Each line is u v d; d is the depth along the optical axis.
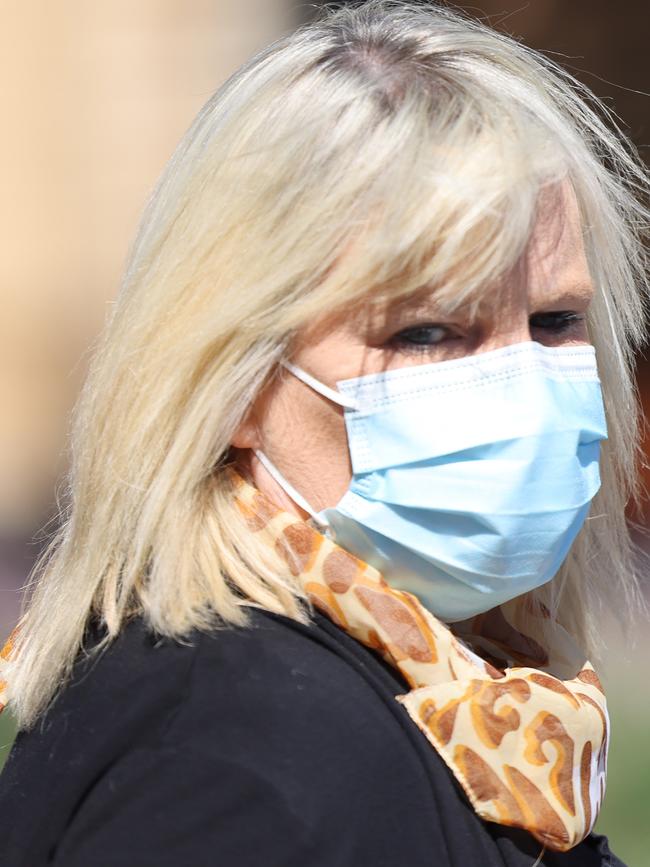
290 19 27.80
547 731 5.72
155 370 5.82
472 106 5.61
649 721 17.52
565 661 6.88
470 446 5.71
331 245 5.50
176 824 5.07
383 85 5.67
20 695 6.17
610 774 16.53
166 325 5.84
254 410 5.86
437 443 5.70
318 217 5.49
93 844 5.24
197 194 5.91
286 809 5.00
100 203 29.59
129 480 5.86
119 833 5.18
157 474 5.80
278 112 5.75
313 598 5.65
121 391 5.97
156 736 5.36
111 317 6.34
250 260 5.62
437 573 5.96
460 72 5.82
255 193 5.64
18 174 29.41
